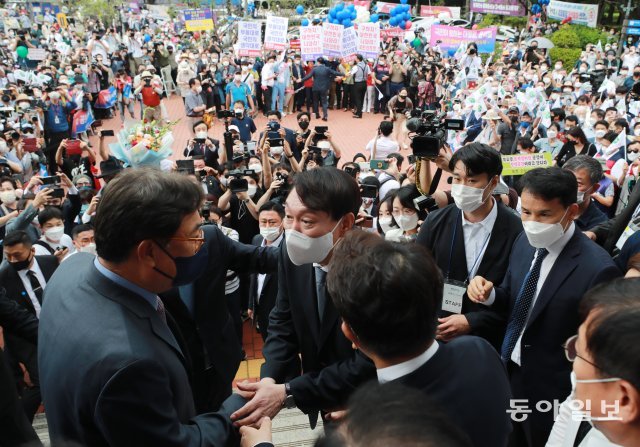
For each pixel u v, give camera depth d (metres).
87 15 31.14
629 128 9.86
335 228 2.23
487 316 2.78
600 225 3.86
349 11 20.00
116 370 1.51
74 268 1.92
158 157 7.16
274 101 16.50
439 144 3.19
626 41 22.00
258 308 4.84
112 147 7.19
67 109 12.65
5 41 22.47
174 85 20.00
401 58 17.72
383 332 1.50
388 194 4.46
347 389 2.04
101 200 1.69
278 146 8.46
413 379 1.54
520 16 25.59
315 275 2.38
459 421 1.50
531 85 14.48
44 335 1.73
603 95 12.54
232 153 7.85
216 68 16.52
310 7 32.72
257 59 17.89
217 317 2.75
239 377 4.83
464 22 26.94
